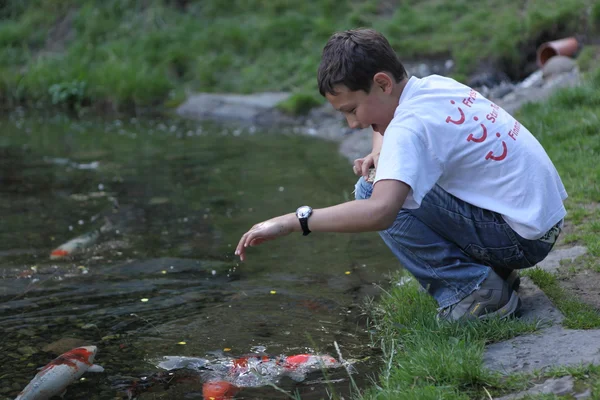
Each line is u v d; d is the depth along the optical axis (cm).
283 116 973
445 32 1088
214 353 322
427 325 306
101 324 357
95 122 1012
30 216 561
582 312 295
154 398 283
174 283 414
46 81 1180
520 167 278
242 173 683
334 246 473
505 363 263
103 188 643
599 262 354
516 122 288
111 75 1140
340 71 273
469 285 296
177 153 786
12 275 432
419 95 276
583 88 636
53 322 361
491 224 284
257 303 380
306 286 403
